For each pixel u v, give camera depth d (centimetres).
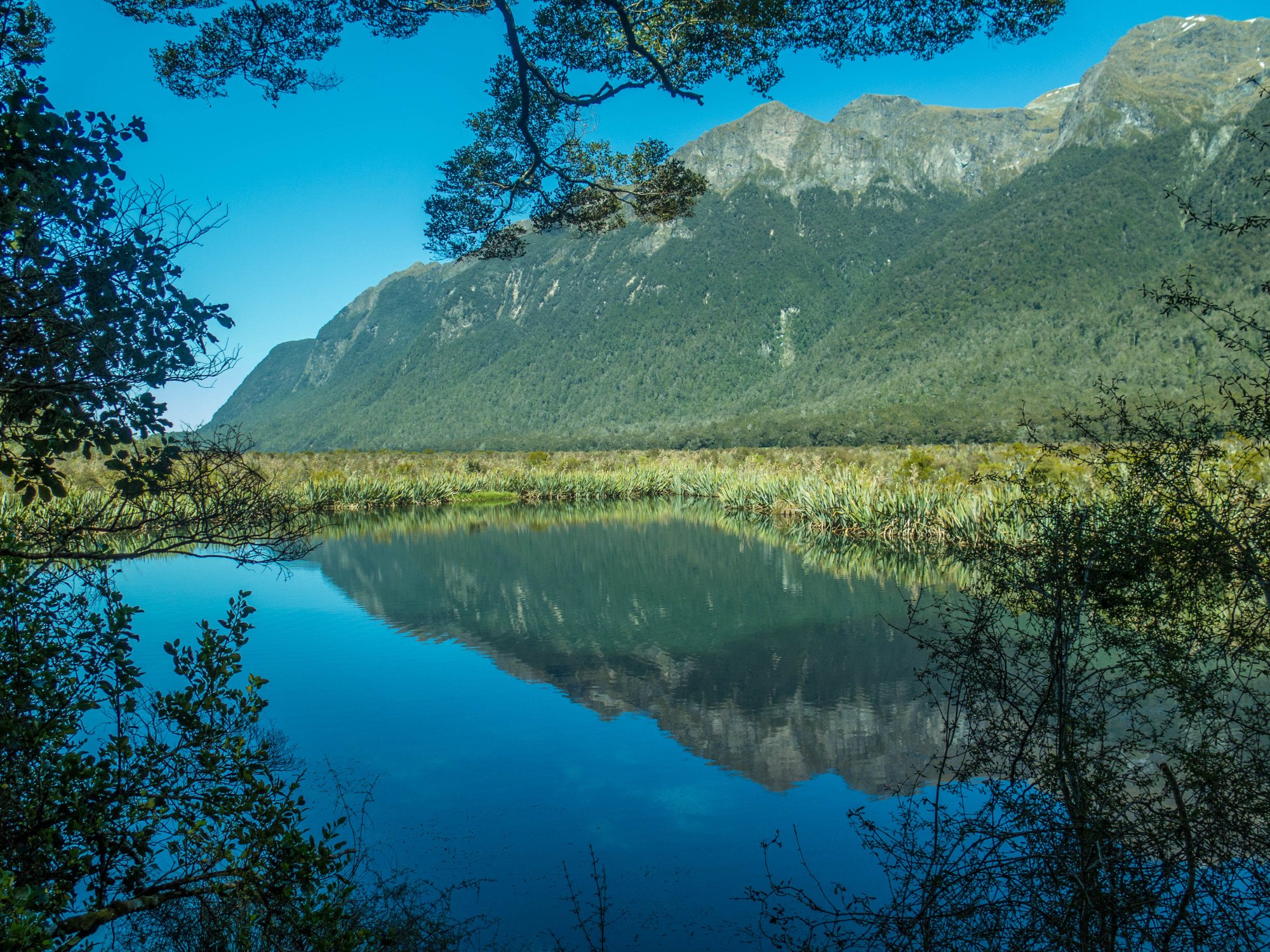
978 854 257
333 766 601
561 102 602
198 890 267
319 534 2167
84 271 230
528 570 1546
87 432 247
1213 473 227
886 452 3841
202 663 292
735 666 876
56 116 222
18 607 267
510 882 426
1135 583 235
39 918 218
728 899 411
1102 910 212
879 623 1045
